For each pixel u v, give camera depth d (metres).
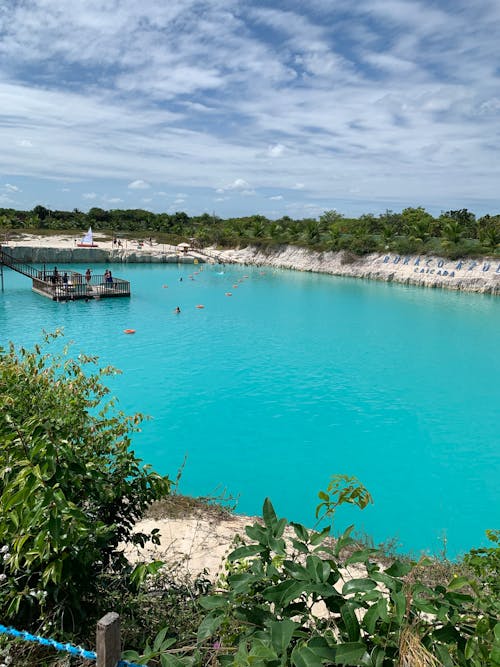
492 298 47.72
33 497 3.17
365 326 34.44
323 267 68.19
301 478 14.14
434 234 69.75
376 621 2.53
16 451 3.47
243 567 4.07
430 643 2.40
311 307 41.53
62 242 76.31
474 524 12.12
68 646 2.93
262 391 20.94
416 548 11.10
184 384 21.47
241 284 54.97
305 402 19.84
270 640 2.49
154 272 62.03
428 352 27.73
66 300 39.34
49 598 3.56
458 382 22.72
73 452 3.76
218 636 3.32
